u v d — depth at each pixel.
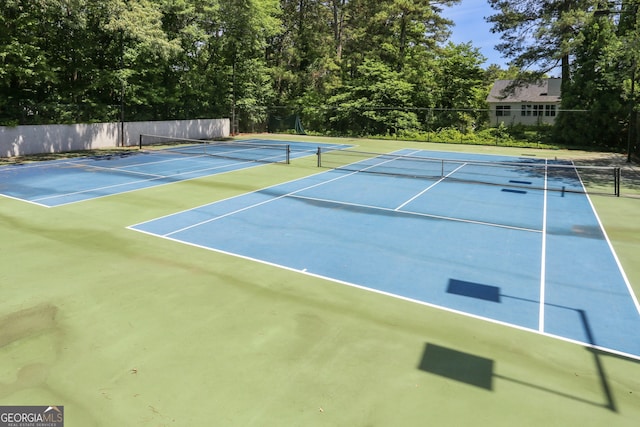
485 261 9.22
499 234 11.16
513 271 8.70
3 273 8.00
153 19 25.97
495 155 28.14
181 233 10.64
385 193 15.77
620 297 7.57
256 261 8.91
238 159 23.78
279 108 43.75
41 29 24.31
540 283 8.13
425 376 5.16
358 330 6.25
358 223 11.88
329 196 15.07
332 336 6.07
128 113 30.77
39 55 23.11
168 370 5.18
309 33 45.16
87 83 27.80
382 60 44.03
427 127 40.62
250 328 6.23
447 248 9.99
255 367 5.28
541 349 5.86
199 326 6.26
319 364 5.37
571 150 31.17
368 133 40.78
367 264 8.90
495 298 7.45
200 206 13.31
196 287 7.60
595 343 6.05
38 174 18.22
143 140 30.98
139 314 6.57
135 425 4.25
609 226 12.01
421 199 14.91
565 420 4.43
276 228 11.24
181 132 33.78
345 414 4.46
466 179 19.06
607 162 24.92
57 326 6.17
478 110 38.84
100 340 5.82
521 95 47.81
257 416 4.41
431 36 45.00
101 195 14.52
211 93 36.88
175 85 33.69
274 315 6.65
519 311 6.98
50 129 25.22
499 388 4.96
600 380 5.17
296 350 5.68
